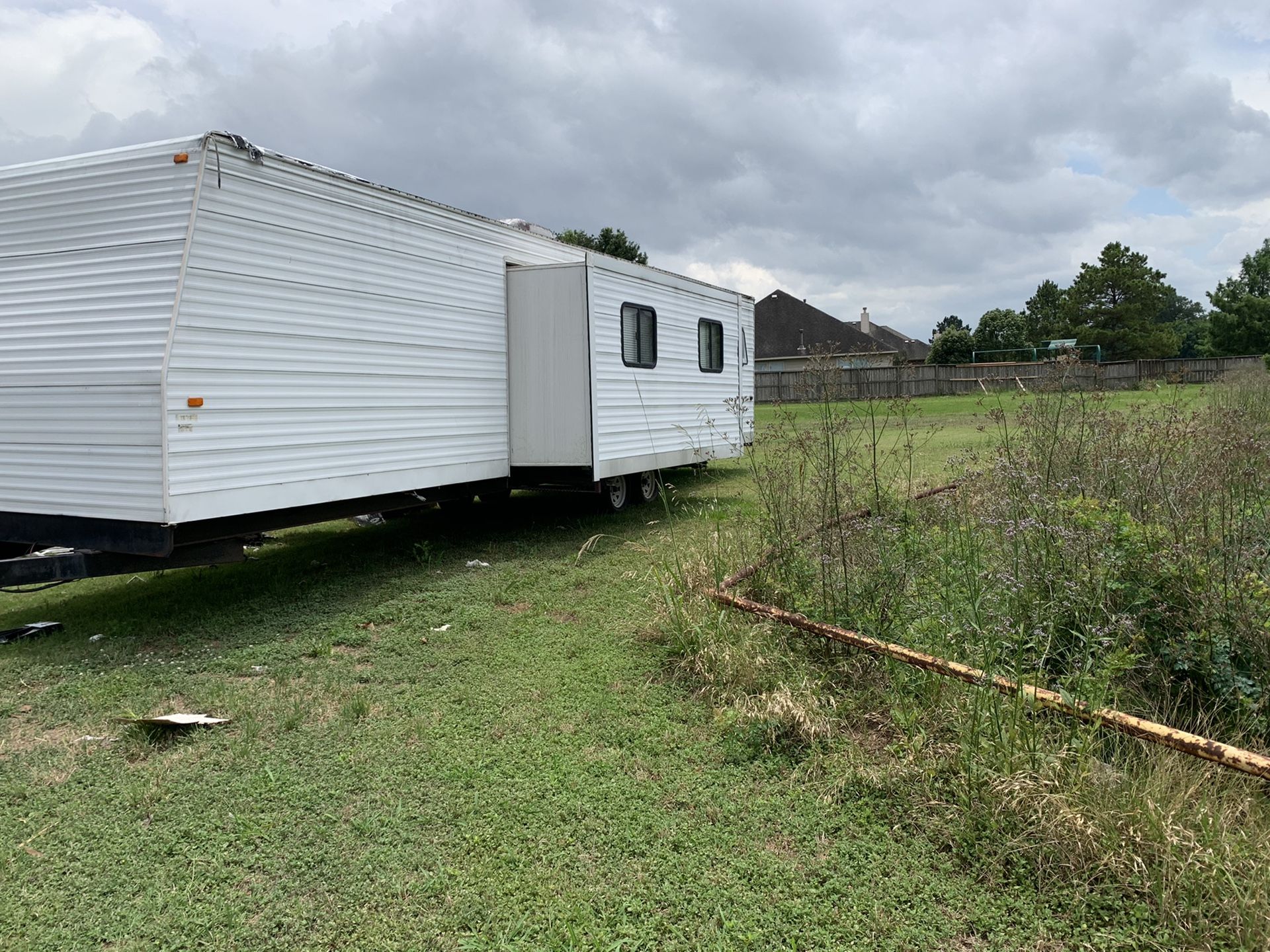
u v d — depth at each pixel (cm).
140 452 433
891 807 271
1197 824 235
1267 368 1639
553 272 688
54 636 477
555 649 432
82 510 455
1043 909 222
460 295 640
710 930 219
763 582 432
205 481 446
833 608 386
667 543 639
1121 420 492
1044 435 499
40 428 470
